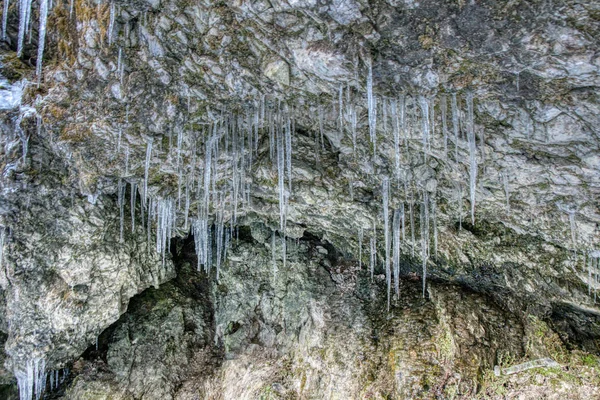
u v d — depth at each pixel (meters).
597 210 5.52
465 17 3.84
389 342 8.06
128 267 9.12
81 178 7.37
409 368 7.38
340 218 8.23
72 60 5.91
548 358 6.97
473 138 4.80
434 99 4.84
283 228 9.32
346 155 6.81
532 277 7.45
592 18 3.49
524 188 5.83
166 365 9.84
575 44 3.70
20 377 8.73
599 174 4.96
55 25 6.47
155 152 6.80
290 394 8.29
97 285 8.73
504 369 7.07
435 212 6.97
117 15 4.95
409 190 6.97
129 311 10.43
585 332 7.29
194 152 6.73
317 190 7.42
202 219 8.45
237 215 9.22
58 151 7.10
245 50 4.99
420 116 5.23
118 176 7.52
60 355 8.98
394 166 6.49
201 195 8.12
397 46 4.29
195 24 4.80
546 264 7.15
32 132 7.05
